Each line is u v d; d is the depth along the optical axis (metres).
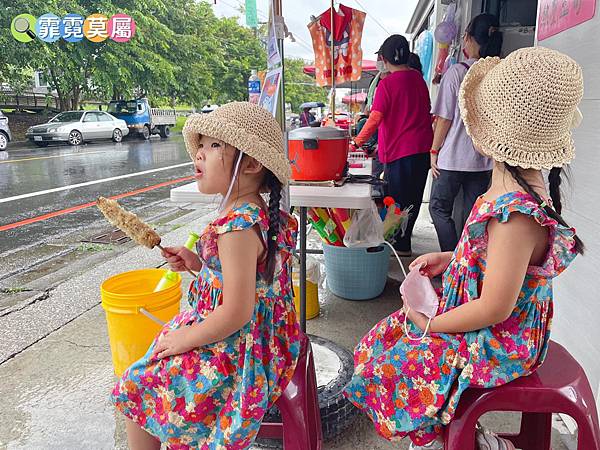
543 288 1.21
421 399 1.28
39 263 4.01
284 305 1.39
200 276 1.39
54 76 18.25
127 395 1.33
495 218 1.14
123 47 19.41
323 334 2.65
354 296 3.06
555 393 1.19
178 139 17.53
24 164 9.84
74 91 20.06
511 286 1.12
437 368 1.26
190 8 25.05
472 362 1.21
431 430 1.30
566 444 1.76
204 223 5.15
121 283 2.25
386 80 3.64
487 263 1.16
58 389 2.16
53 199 6.62
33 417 1.96
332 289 3.17
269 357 1.32
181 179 8.47
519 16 4.02
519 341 1.21
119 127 15.60
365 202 1.97
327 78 4.81
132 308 2.05
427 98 3.71
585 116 1.73
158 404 1.31
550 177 1.28
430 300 1.32
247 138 1.23
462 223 3.78
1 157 10.88
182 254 1.54
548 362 1.31
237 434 1.25
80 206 6.21
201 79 25.58
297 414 1.35
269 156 1.25
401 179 3.73
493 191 1.20
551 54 1.12
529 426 1.54
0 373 2.28
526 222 1.10
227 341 1.28
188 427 1.28
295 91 33.59
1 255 4.23
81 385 2.18
